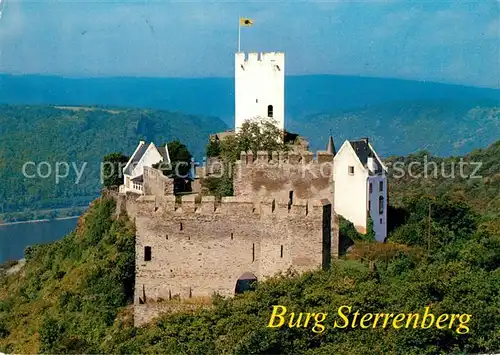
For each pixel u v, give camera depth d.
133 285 137.25
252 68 176.75
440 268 140.00
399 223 178.88
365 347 114.50
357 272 128.50
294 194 136.50
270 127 170.00
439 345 119.44
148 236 124.38
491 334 121.19
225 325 117.19
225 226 123.44
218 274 124.06
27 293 172.12
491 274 139.88
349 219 167.88
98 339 128.00
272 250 123.00
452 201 180.88
